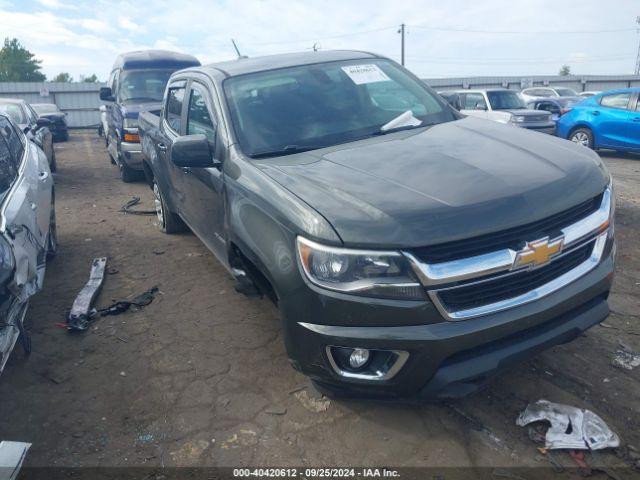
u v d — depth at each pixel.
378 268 2.24
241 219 2.95
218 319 4.05
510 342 2.44
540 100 16.56
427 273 2.21
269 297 2.99
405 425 2.78
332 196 2.51
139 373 3.38
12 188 3.81
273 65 4.04
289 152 3.26
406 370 2.33
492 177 2.58
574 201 2.53
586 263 2.65
